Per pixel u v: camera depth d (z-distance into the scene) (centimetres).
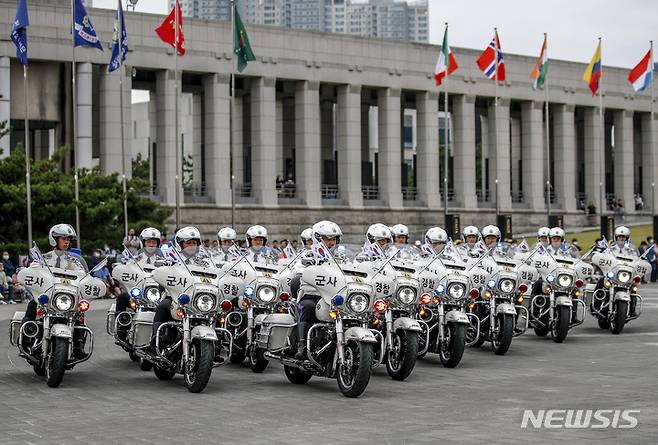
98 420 1505
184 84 7056
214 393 1794
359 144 7419
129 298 2120
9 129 5331
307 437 1353
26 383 1917
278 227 7012
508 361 2223
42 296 1855
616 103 9012
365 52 7444
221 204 6775
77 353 1914
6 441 1344
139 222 5266
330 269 1750
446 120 6319
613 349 2447
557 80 8562
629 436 1334
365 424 1451
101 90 6344
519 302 2434
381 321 1909
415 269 1978
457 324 2094
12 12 5972
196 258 1873
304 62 7125
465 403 1641
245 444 1309
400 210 7625
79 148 6172
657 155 9412
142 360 2105
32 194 4803
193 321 1845
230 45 6781
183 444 1315
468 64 8000
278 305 2066
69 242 1919
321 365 1789
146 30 6425
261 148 6969
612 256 2828
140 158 9331
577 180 9712
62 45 6109
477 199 8562
